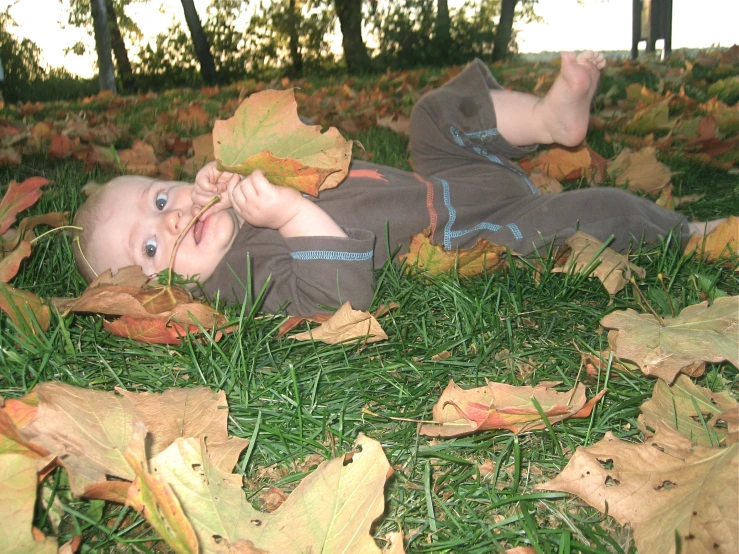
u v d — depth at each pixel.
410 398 0.50
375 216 0.73
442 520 0.39
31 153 1.41
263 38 5.75
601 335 0.58
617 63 3.15
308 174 0.60
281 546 0.32
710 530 0.34
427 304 0.64
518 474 0.40
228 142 0.60
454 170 0.81
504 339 0.59
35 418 0.38
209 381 0.53
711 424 0.43
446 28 5.43
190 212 0.71
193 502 0.34
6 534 0.33
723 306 0.50
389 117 1.72
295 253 0.65
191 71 5.70
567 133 0.79
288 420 0.48
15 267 0.60
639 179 1.00
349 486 0.34
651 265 0.70
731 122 1.37
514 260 0.72
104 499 0.37
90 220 0.74
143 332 0.56
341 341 0.57
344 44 5.44
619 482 0.38
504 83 2.64
